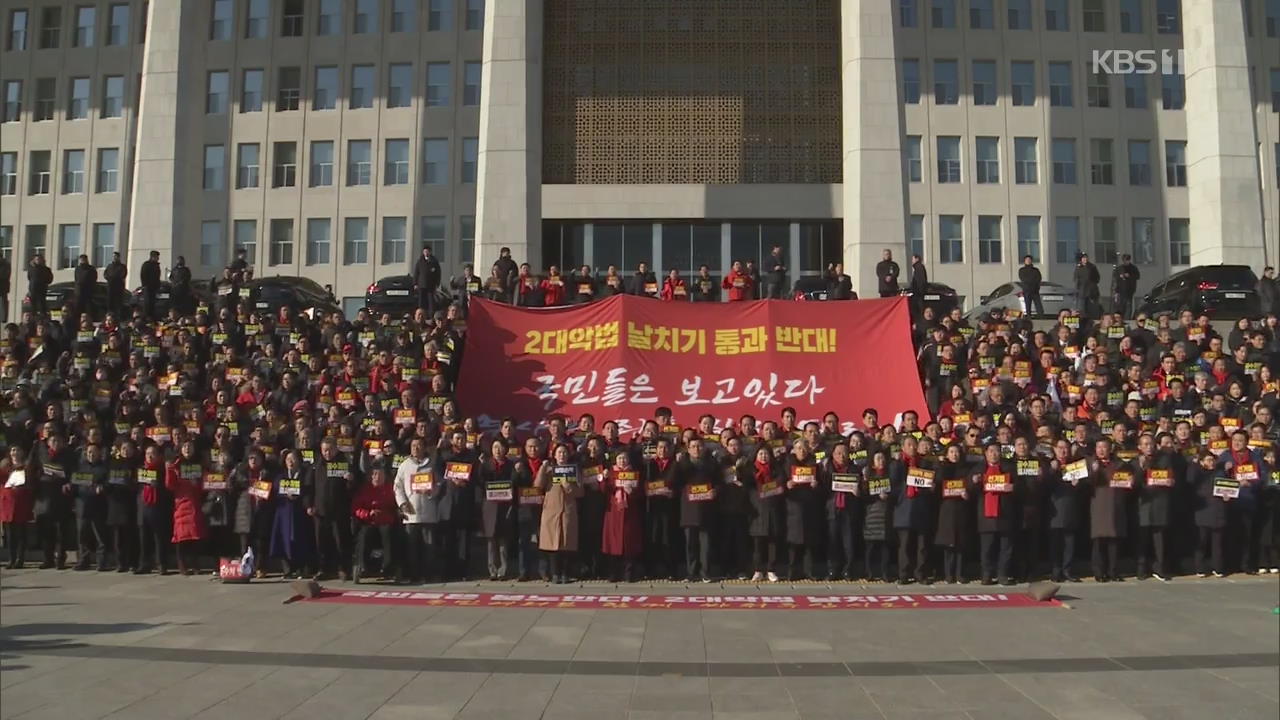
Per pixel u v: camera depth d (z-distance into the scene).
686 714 7.61
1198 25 31.67
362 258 42.16
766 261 37.78
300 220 42.34
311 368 17.48
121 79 44.50
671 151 36.84
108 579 14.10
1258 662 9.19
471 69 42.56
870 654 9.47
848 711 7.70
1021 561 14.43
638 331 18.25
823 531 14.20
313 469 14.12
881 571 14.20
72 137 44.53
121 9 44.62
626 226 38.03
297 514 14.12
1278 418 15.47
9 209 44.53
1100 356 16.84
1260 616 11.23
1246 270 25.52
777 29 37.06
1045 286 28.72
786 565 14.71
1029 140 42.00
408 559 13.97
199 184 42.84
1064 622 10.92
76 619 11.10
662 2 37.25
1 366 20.45
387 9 42.91
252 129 42.84
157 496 14.52
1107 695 8.12
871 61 30.47
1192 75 31.86
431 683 8.45
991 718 7.53
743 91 36.94
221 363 18.27
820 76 36.91
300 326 21.05
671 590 13.05
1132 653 9.53
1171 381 16.19
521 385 18.00
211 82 43.28
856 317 18.27
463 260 41.69
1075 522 13.87
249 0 43.53
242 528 14.18
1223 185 30.64
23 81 44.69
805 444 13.81
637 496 13.92
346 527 14.19
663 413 15.80
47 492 14.96
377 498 13.76
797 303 18.42
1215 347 18.03
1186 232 42.06
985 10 42.28
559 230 38.16
